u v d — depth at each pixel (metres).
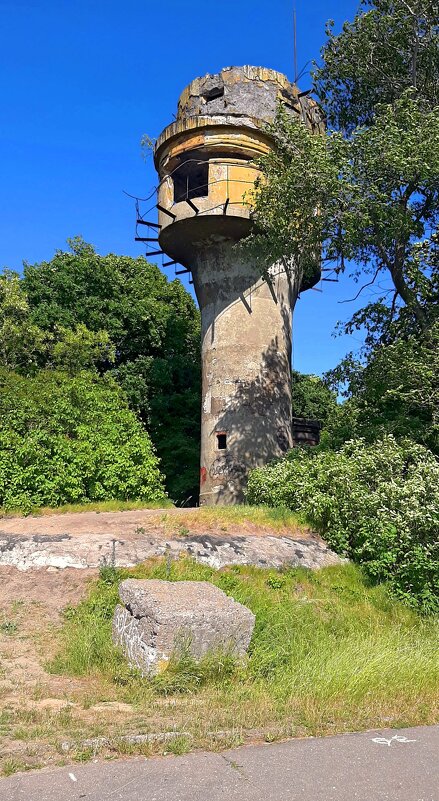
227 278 19.59
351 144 14.95
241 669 7.12
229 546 11.09
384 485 12.06
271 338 19.50
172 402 26.31
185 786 4.40
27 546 10.41
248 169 18.86
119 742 5.09
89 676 7.14
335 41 17.64
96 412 15.67
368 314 17.39
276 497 13.85
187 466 26.22
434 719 6.07
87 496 14.08
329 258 15.76
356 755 5.06
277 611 9.46
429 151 13.87
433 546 11.23
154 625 6.93
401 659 7.57
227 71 19.25
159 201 20.03
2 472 12.94
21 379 17.95
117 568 10.01
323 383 16.72
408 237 15.58
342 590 10.86
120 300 26.55
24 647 8.05
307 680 6.89
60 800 4.17
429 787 4.50
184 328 27.86
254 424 18.64
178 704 6.20
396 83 17.41
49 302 25.83
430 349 14.84
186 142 19.05
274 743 5.32
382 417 15.61
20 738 5.18
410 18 16.78
